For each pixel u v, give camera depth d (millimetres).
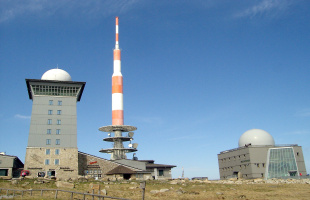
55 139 96500
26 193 51250
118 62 117438
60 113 99875
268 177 105750
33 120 96750
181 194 53094
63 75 104375
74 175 94000
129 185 66250
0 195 46531
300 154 110438
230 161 124000
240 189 62156
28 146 93375
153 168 114188
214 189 61438
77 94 103750
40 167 92062
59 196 47125
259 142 115938
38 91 100250
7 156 89250
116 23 122562
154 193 54250
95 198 46125
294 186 68812
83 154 101312
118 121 111812
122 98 114375
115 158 111750
